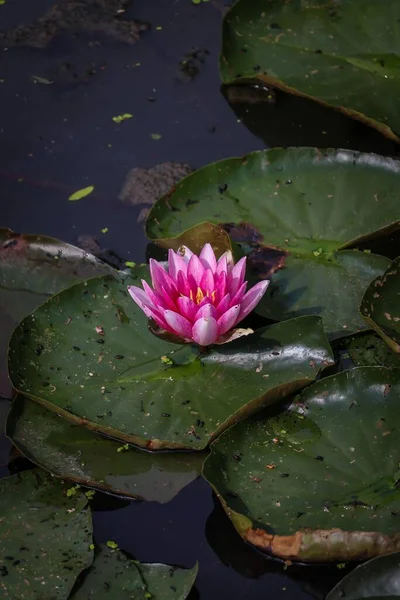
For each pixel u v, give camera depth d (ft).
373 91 10.89
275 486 7.08
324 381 7.70
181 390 7.87
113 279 8.85
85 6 13.37
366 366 7.70
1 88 12.19
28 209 10.48
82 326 8.47
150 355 8.25
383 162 9.73
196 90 12.02
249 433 7.48
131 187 10.66
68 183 10.82
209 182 9.89
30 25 13.11
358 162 9.78
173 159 11.00
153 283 8.05
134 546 7.23
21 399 7.98
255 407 7.49
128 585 6.70
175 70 12.31
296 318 8.18
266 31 11.82
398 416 7.48
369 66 11.23
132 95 12.00
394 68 11.16
